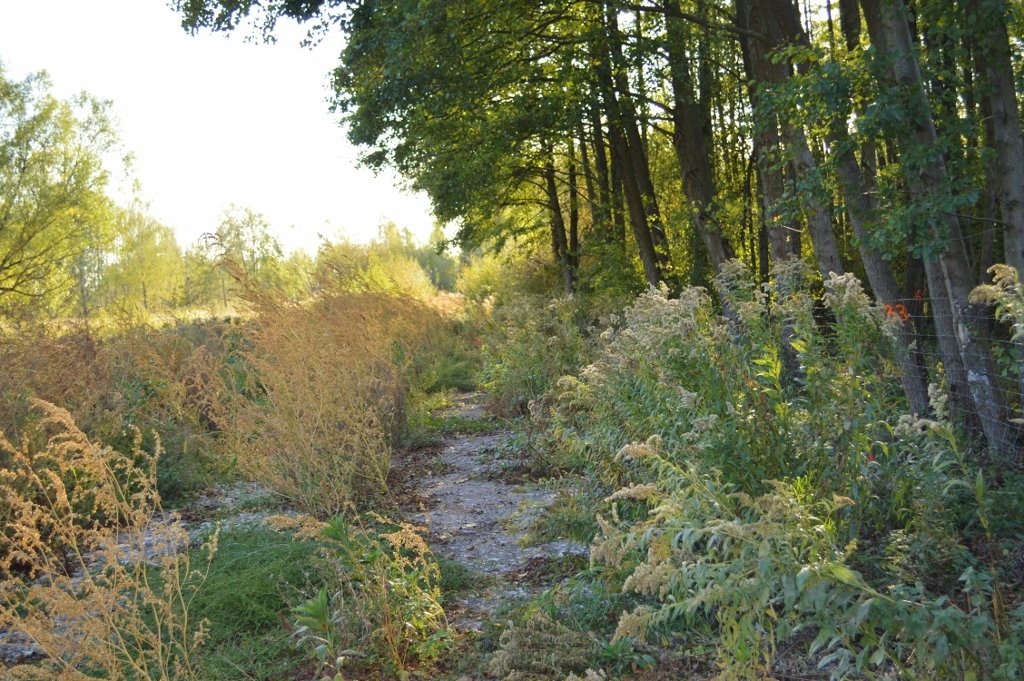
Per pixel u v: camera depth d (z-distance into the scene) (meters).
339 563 4.89
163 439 8.57
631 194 18.03
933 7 7.61
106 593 3.84
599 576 4.80
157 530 4.41
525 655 4.11
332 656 4.25
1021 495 5.21
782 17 10.40
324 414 7.27
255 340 8.40
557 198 27.91
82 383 8.08
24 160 27.11
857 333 4.89
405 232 45.28
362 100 16.09
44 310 9.67
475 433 11.31
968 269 7.14
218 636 4.64
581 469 7.81
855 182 8.56
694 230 18.75
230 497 8.15
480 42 15.23
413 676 4.23
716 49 17.09
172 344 10.95
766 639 3.29
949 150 7.23
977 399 6.72
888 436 5.29
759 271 18.06
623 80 17.55
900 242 7.58
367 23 13.40
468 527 6.82
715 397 4.88
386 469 8.00
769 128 10.26
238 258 9.38
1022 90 8.11
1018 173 7.38
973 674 2.58
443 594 5.23
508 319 15.70
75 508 6.88
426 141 18.97
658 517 3.20
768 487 4.52
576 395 6.53
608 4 12.70
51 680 3.75
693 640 4.23
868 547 4.65
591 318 15.06
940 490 4.45
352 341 9.34
